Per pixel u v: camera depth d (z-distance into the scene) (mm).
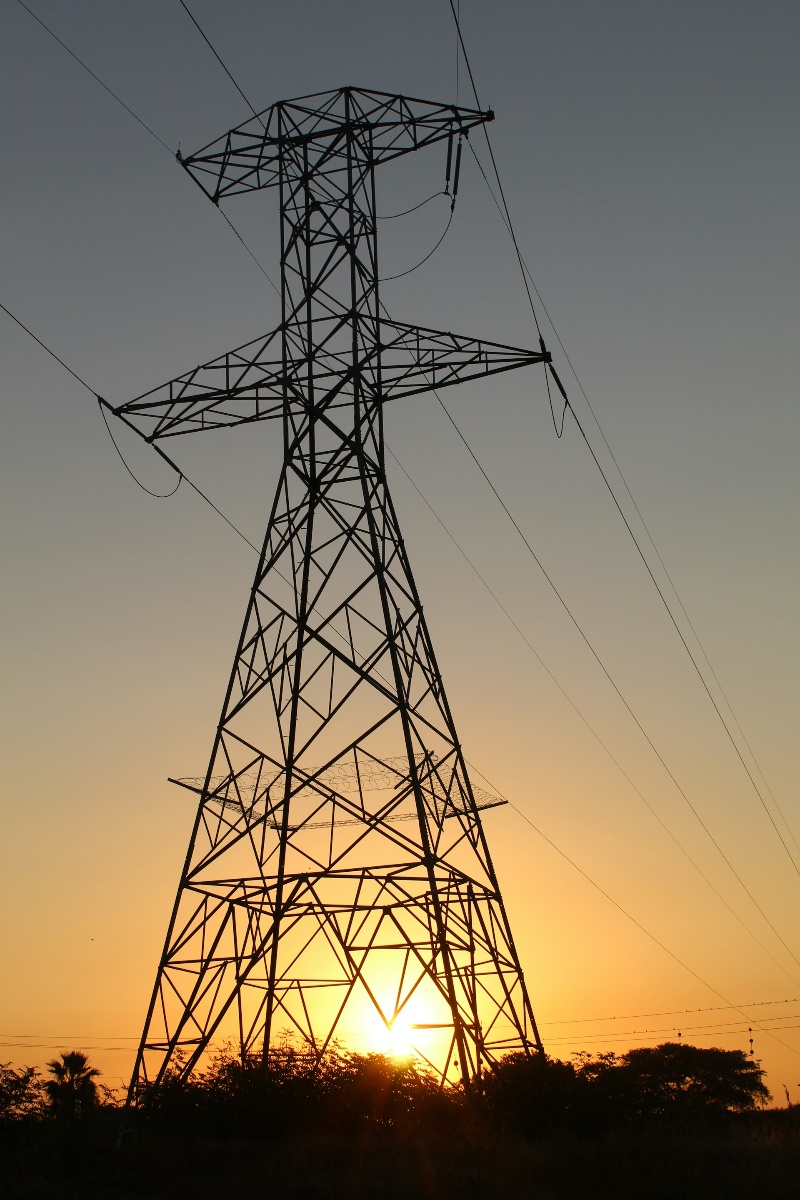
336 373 34469
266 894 31734
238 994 31062
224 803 32656
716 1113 33781
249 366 34375
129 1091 30062
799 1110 35438
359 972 30484
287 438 34594
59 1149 24938
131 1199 22031
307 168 36719
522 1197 22281
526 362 33375
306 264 35906
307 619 33062
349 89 36750
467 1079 29953
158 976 31297
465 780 33562
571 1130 29297
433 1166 24688
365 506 33406
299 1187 22891
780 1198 21344
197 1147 26953
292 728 32531
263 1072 30594
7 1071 28312
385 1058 31562
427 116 36250
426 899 30797
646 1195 22125
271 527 34438
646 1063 62531
